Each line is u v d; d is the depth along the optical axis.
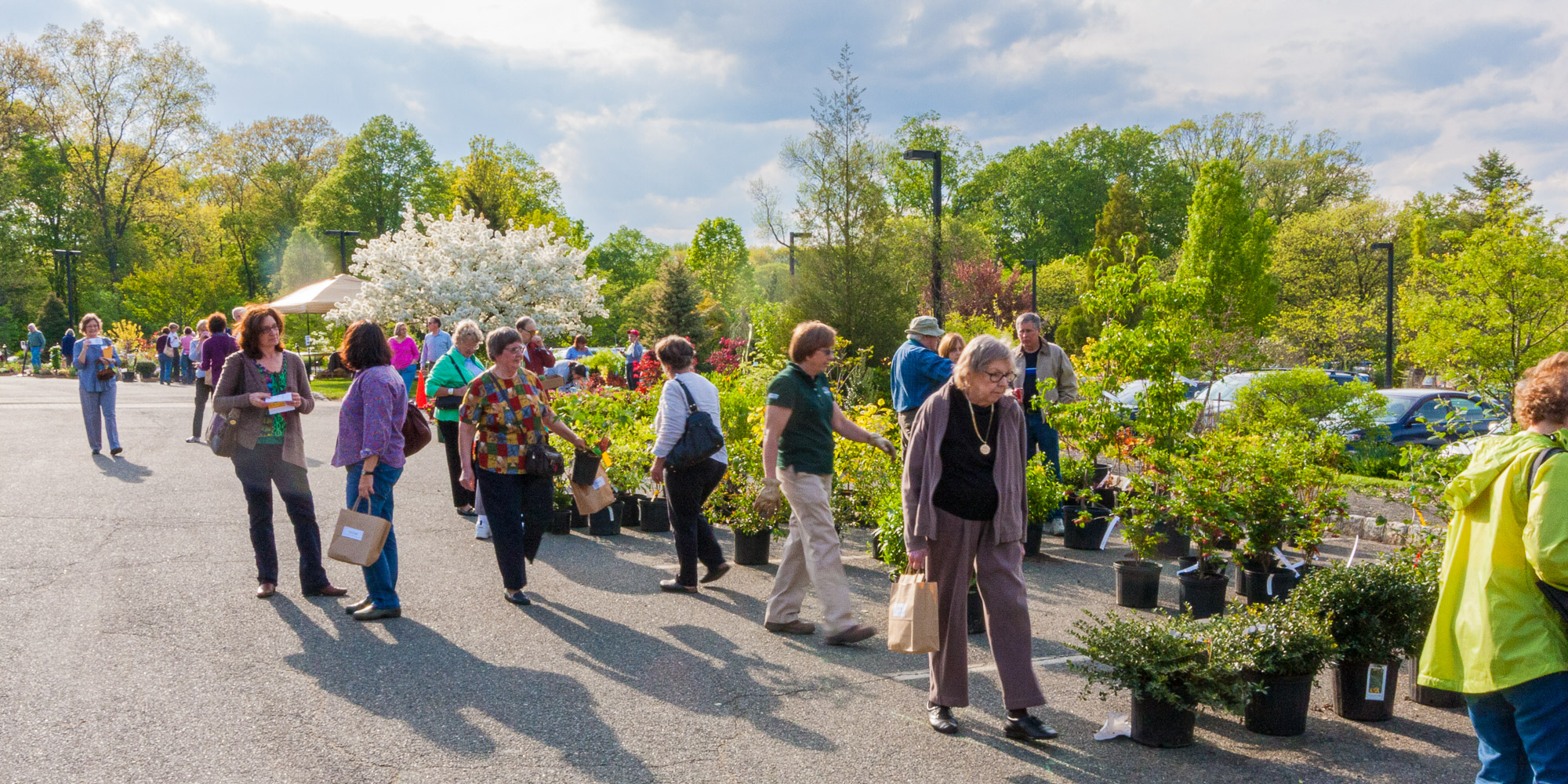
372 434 5.23
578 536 7.83
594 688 4.33
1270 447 6.47
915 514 3.82
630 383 19.39
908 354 6.33
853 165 22.09
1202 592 5.82
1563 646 2.67
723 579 6.50
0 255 50.50
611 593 6.05
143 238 54.16
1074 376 7.86
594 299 29.83
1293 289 39.38
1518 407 2.91
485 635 5.07
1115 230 50.06
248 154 57.97
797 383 5.07
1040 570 6.94
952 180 56.97
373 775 3.37
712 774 3.45
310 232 55.50
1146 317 7.24
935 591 3.81
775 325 22.02
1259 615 4.04
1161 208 56.62
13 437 13.11
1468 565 2.88
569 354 20.16
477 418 5.67
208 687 4.20
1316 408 10.61
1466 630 2.83
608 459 7.97
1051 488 7.17
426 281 26.73
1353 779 3.50
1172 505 6.11
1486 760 2.92
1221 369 16.39
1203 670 3.71
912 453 3.87
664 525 8.12
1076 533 7.64
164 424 15.39
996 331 18.38
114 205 52.56
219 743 3.61
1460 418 6.33
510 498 5.66
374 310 26.64
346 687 4.25
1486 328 13.12
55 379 31.52
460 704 4.08
